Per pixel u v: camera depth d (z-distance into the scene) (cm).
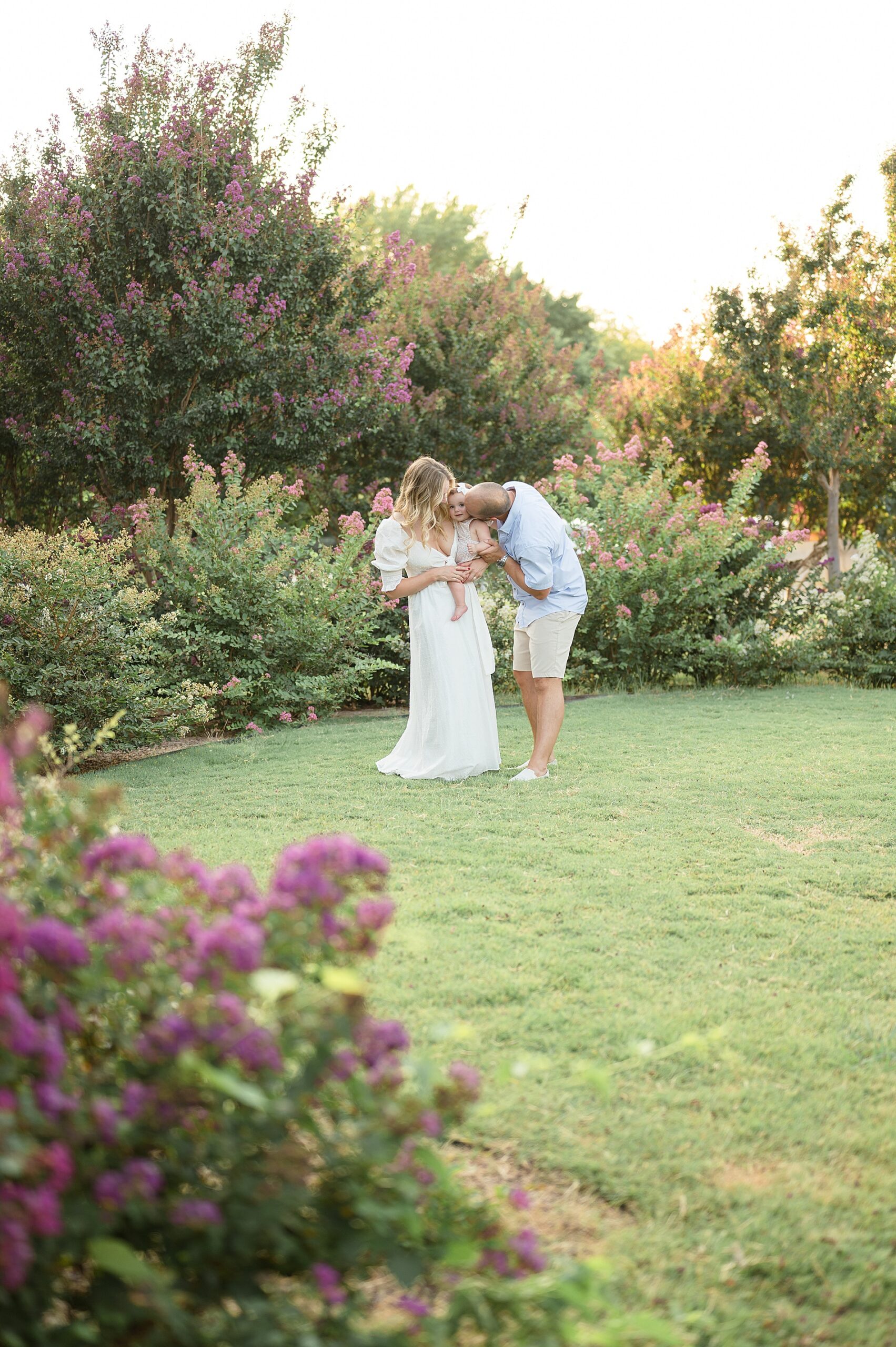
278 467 1330
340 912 186
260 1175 157
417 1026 313
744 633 1183
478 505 661
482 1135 256
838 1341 192
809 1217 226
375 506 964
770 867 485
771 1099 276
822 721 907
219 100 1238
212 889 181
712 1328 192
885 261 1739
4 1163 128
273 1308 153
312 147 1295
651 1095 277
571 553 684
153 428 1195
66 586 718
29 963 163
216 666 901
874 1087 283
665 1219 226
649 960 371
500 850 505
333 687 955
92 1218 144
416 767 681
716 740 812
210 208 1188
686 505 1232
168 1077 154
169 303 1169
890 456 1748
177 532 974
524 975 354
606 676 1175
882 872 481
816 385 1750
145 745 805
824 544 1939
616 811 585
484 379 1717
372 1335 155
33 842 192
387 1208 159
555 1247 216
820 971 364
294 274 1234
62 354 1176
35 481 1295
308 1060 165
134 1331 153
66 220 1135
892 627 1202
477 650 687
